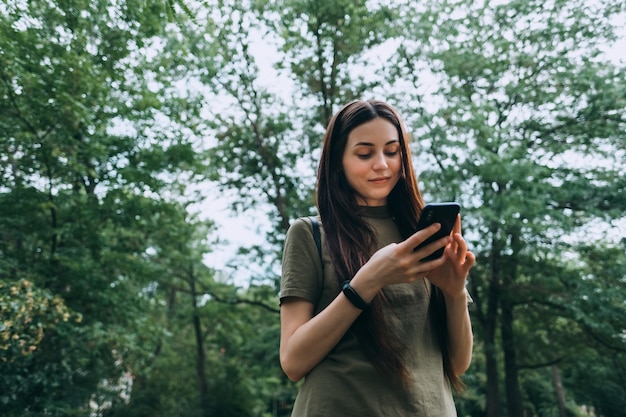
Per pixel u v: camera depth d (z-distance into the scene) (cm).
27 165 791
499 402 1229
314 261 112
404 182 126
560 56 1104
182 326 1894
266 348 1681
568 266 1200
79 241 885
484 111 1026
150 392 1759
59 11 788
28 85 669
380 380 98
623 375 1318
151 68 946
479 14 1159
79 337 812
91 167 879
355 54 1186
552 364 1264
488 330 1222
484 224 951
